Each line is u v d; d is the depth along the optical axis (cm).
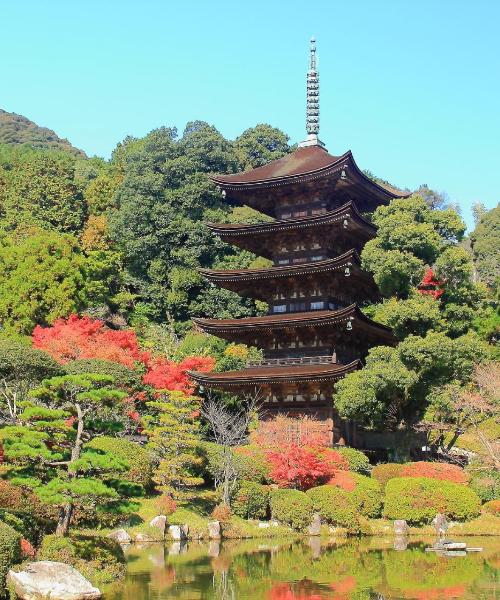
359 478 5703
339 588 3594
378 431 7075
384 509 5594
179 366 6844
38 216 10800
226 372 6906
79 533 3806
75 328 6631
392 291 6938
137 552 4388
